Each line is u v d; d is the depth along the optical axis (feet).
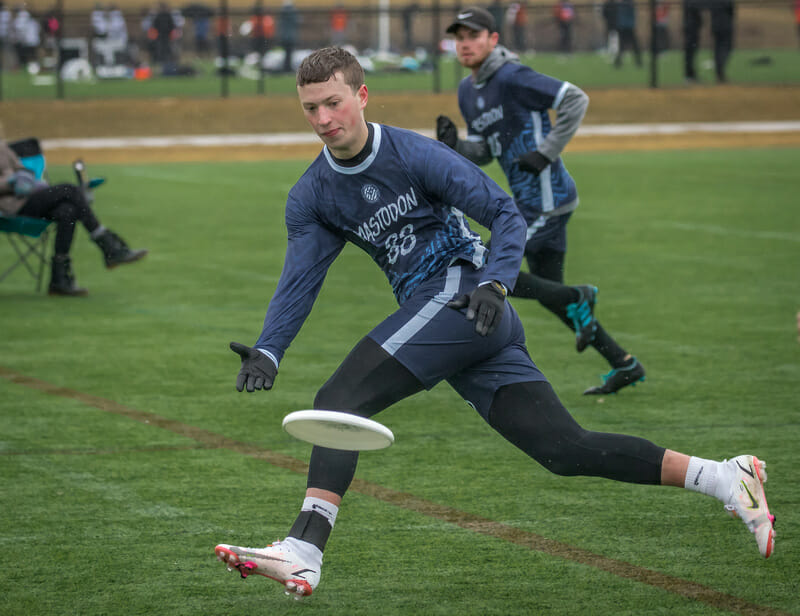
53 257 120.06
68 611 44.88
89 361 92.02
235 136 311.47
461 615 44.37
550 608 44.93
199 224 176.14
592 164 255.09
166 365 90.63
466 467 64.54
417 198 44.80
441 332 44.09
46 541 52.90
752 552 50.93
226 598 46.32
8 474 63.36
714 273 130.52
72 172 242.78
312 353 95.40
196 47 485.56
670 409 76.33
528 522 55.21
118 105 311.06
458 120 312.91
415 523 55.26
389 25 481.46
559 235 81.25
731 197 199.31
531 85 77.92
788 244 150.61
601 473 44.32
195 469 64.39
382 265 46.68
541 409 44.62
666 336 99.60
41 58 417.28
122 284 128.77
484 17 80.02
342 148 43.93
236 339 100.17
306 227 46.47
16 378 86.48
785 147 284.41
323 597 46.39
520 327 46.21
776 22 525.75
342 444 42.93
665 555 50.65
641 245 150.71
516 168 80.89
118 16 414.21
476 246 45.98
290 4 401.70
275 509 57.41
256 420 75.00
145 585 47.65
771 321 105.40
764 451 66.54
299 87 43.39
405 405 79.15
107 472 63.72
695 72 352.69
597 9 467.52
